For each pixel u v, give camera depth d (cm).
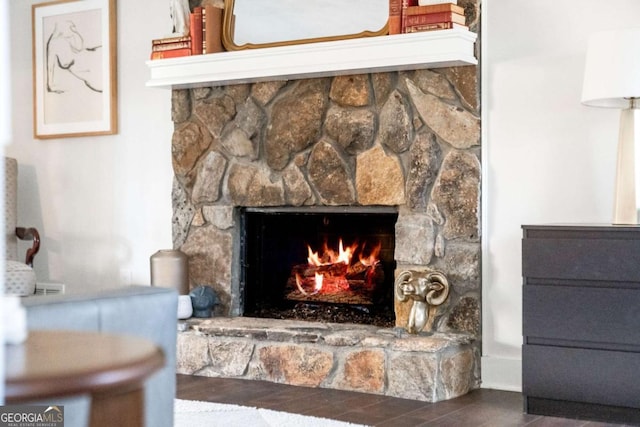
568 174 425
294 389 436
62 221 588
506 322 439
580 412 379
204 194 514
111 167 567
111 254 569
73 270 584
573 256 377
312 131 477
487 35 442
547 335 383
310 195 480
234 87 502
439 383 411
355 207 475
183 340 478
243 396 420
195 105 517
